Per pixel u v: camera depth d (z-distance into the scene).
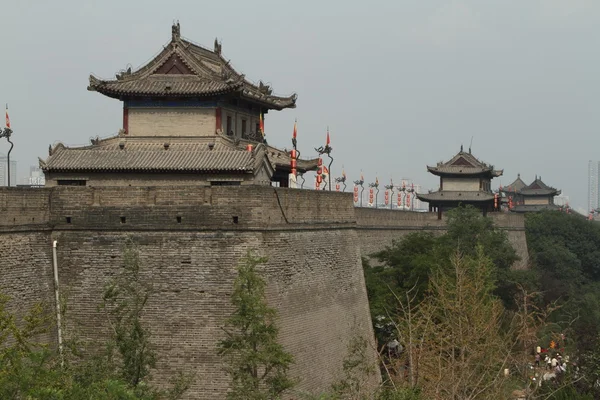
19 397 33.34
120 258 45.06
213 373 43.66
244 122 70.31
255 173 57.41
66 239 45.59
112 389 33.25
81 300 45.00
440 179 156.00
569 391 59.22
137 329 39.53
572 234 156.12
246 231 44.62
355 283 60.97
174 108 64.31
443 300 50.12
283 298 47.28
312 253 52.41
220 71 71.88
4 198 42.22
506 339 57.94
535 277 105.44
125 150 58.94
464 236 102.88
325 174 89.06
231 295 42.41
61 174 58.03
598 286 146.38
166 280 44.69
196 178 57.59
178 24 66.44
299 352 48.84
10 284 42.31
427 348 46.84
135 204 45.47
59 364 36.38
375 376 61.00
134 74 65.12
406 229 106.12
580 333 83.62
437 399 40.81
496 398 43.97
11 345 41.28
